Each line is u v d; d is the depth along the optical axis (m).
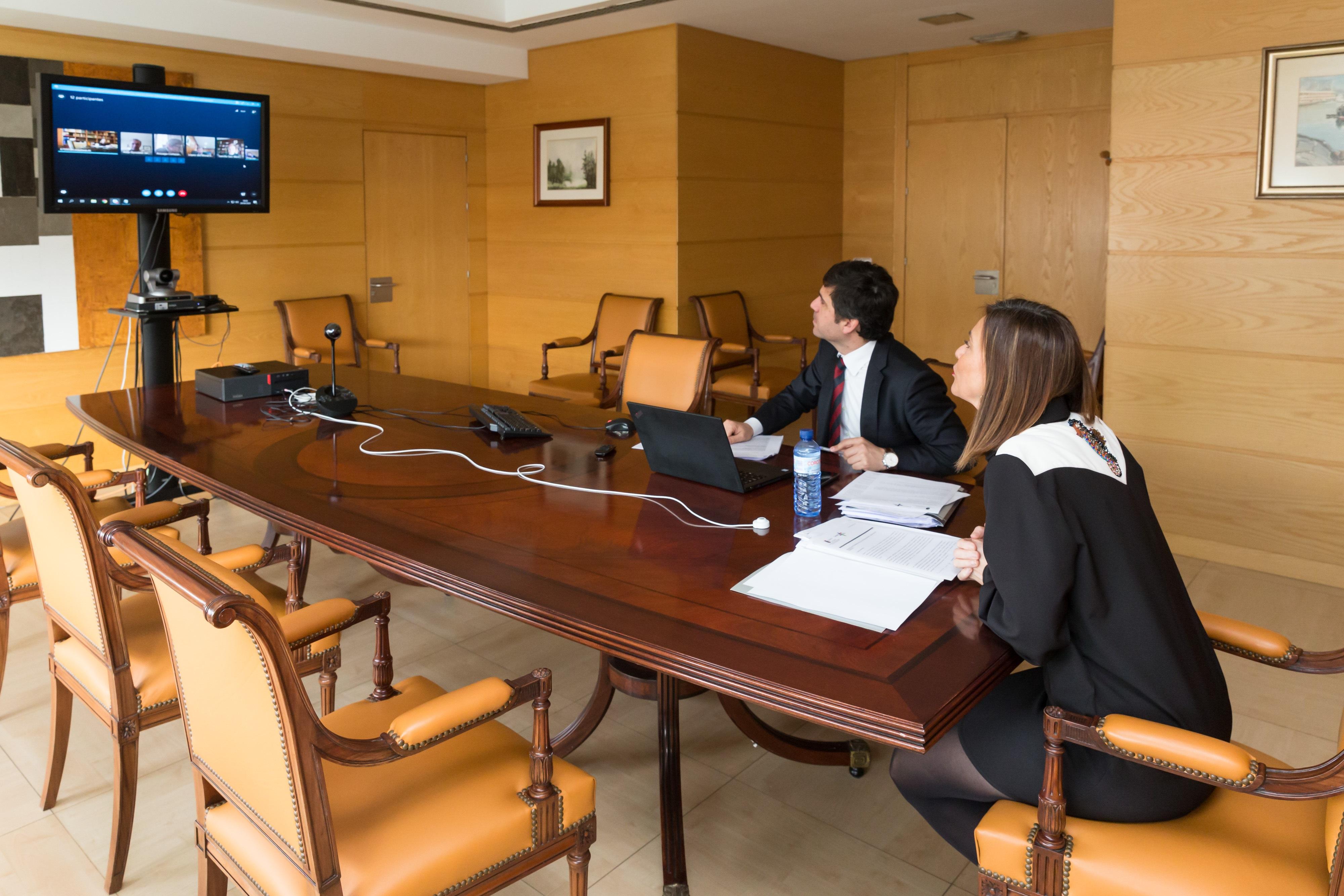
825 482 2.49
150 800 2.42
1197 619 1.64
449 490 2.41
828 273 2.83
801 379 3.18
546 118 6.44
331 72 5.93
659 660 1.53
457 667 3.13
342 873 1.43
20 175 4.68
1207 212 3.82
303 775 1.34
